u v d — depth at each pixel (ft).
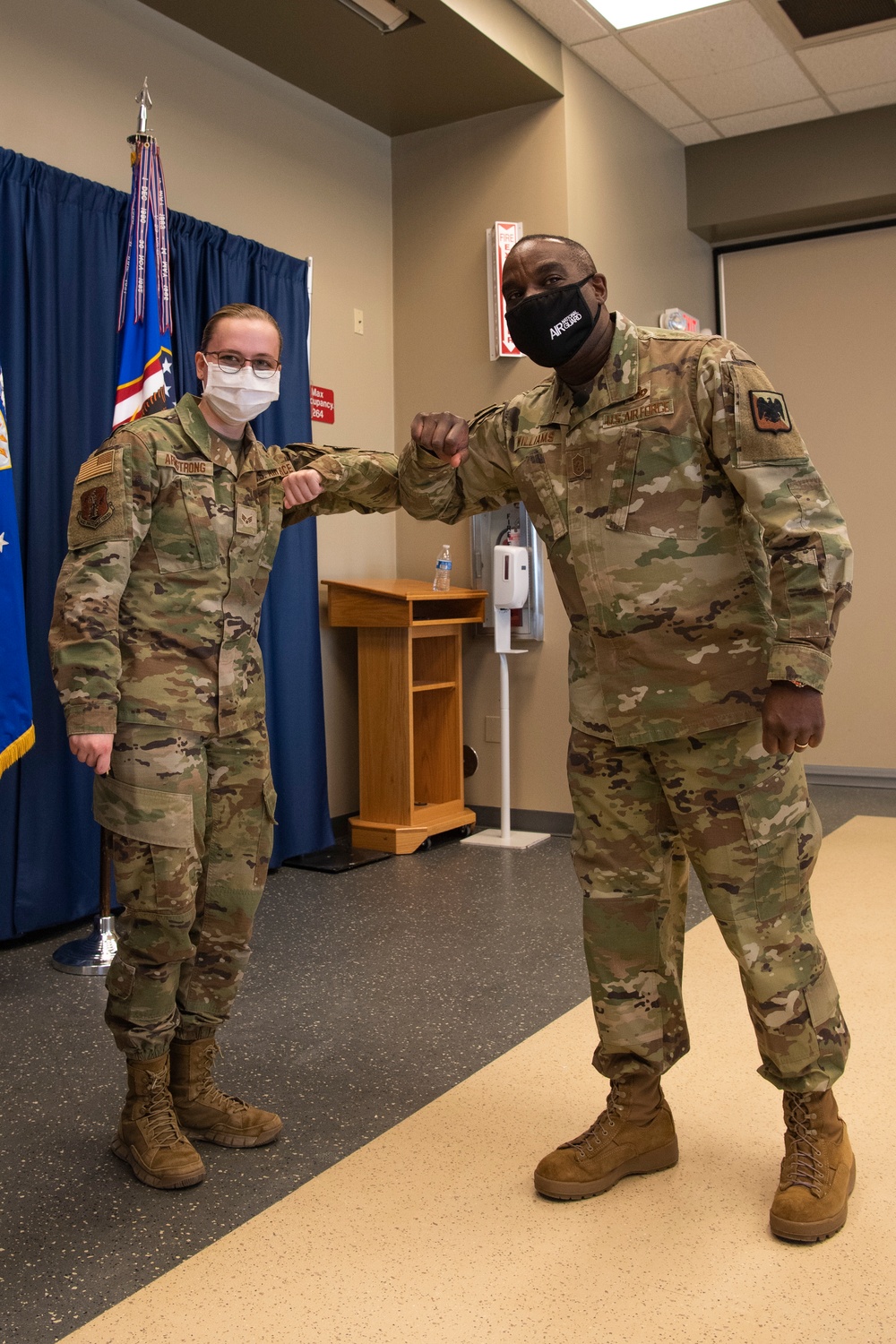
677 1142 6.60
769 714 5.24
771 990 5.72
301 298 14.84
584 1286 5.26
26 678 9.80
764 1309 5.04
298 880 13.75
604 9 14.80
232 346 6.30
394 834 15.07
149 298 11.21
